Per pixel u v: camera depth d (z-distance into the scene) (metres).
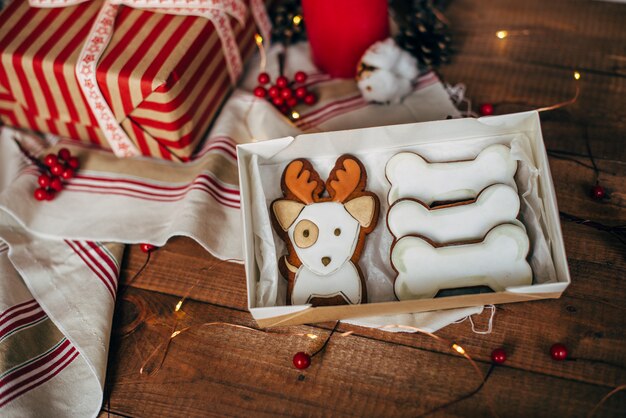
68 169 0.63
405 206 0.54
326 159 0.57
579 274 0.56
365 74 0.63
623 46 0.67
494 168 0.55
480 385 0.52
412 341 0.54
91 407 0.53
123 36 0.61
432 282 0.53
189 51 0.60
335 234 0.55
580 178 0.60
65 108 0.63
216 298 0.57
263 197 0.55
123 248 0.60
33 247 0.60
